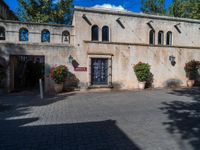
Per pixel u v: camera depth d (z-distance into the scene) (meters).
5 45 13.57
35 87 17.48
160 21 17.08
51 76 13.74
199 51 17.77
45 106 9.22
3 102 10.31
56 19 23.33
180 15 28.64
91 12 15.16
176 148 4.31
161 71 16.62
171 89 15.45
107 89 15.16
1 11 21.67
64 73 13.80
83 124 6.16
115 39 15.81
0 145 4.54
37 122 6.43
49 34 15.12
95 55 14.89
